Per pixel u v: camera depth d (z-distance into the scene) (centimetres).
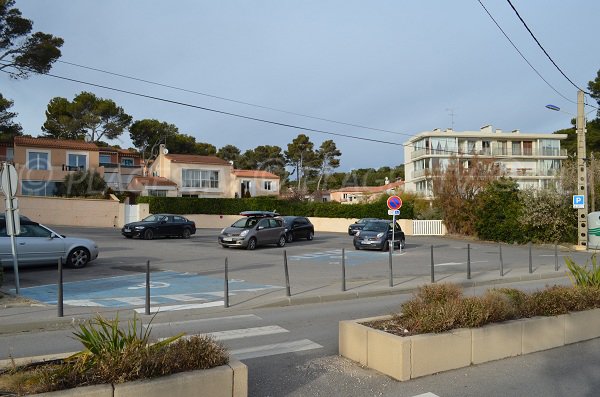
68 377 376
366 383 530
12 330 794
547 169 6450
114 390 368
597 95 4256
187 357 416
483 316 603
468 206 3741
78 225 3694
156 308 972
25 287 1230
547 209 3141
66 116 5716
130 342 412
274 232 2597
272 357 640
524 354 634
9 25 3183
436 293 657
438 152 6231
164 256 2038
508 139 6481
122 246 2397
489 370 572
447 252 2512
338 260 2050
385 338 556
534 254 2481
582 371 575
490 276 1545
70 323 845
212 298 1101
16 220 1092
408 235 4066
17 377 384
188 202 4325
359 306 1052
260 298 1090
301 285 1315
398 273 1630
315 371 574
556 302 691
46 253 1502
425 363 550
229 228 2491
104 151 5016
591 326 711
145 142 6881
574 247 2836
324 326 842
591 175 3173
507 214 3322
